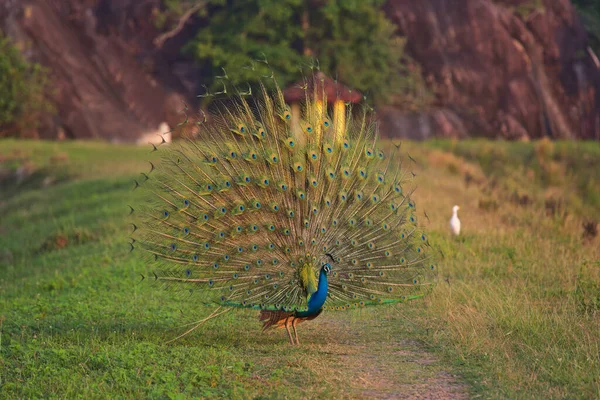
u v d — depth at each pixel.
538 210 34.19
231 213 13.80
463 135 85.12
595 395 10.72
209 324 16.39
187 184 14.05
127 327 15.96
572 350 12.95
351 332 15.93
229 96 14.52
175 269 13.89
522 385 11.48
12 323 16.72
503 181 46.56
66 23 83.06
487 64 90.75
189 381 11.72
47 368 12.34
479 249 23.95
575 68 94.75
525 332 14.34
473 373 12.34
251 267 13.87
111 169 55.12
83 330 15.72
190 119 15.14
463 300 17.47
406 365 13.06
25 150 64.62
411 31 90.19
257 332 15.95
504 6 95.56
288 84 76.75
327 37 82.69
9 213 46.88
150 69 83.94
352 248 14.43
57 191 49.16
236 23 79.56
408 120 83.56
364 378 12.18
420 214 30.20
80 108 77.75
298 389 11.39
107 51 82.75
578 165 54.56
